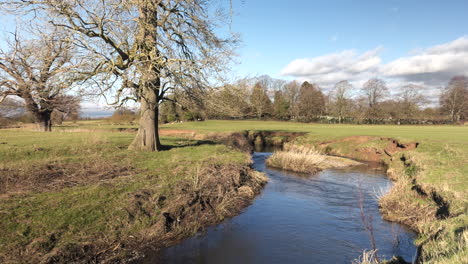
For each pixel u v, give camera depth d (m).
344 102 69.88
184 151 16.05
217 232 8.11
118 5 11.73
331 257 6.73
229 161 14.33
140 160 12.86
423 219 8.36
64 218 6.79
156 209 8.17
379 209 10.14
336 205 10.67
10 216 6.44
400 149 20.86
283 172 17.00
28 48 11.59
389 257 6.62
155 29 12.33
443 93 73.94
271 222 8.92
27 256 5.55
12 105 15.85
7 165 9.76
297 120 68.12
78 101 13.62
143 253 6.64
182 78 12.56
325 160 20.62
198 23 13.83
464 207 8.04
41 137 16.48
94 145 14.27
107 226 7.04
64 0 10.86
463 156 14.35
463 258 4.16
